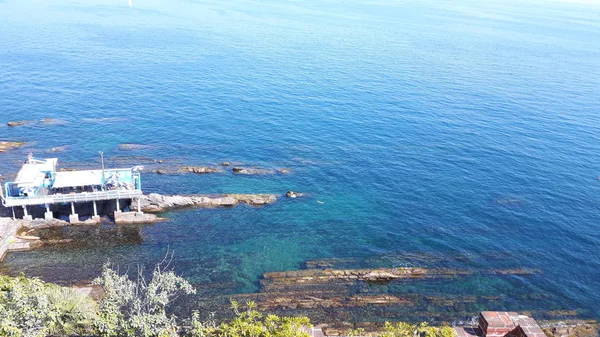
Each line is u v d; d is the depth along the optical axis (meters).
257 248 48.19
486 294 42.22
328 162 68.69
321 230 52.03
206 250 47.53
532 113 92.50
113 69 111.94
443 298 41.38
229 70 116.19
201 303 39.09
